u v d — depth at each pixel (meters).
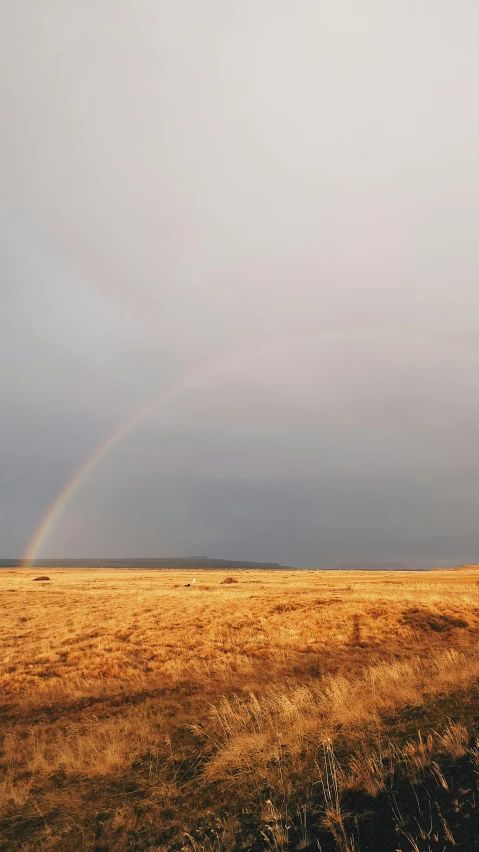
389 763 6.43
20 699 14.30
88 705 13.45
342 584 51.34
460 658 14.01
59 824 6.52
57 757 9.12
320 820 5.49
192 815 6.30
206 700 12.66
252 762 7.52
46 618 29.19
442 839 4.69
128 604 33.53
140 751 9.09
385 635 21.25
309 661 17.02
